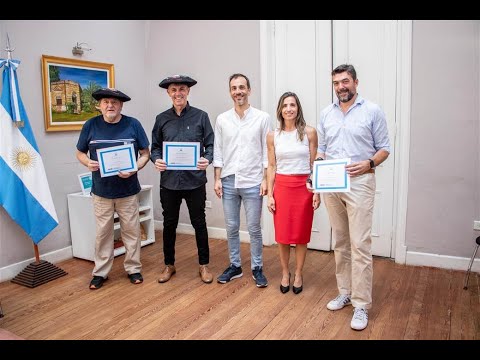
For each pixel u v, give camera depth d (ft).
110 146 9.90
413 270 11.20
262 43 12.87
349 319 8.43
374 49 11.49
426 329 7.97
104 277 10.50
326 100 12.38
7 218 10.89
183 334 7.91
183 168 9.96
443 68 10.58
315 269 11.44
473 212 10.73
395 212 11.84
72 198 12.35
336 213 8.54
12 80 10.27
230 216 10.29
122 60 14.30
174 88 9.77
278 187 9.32
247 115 9.71
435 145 10.93
